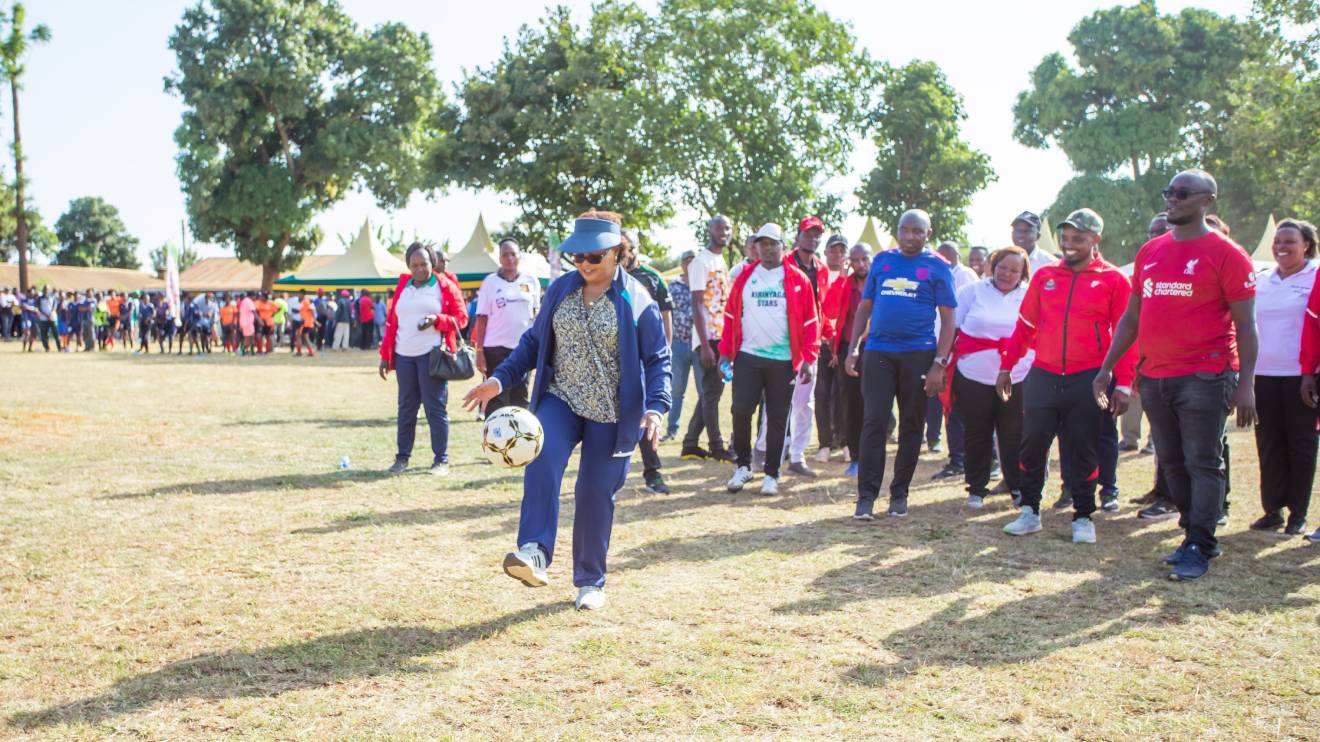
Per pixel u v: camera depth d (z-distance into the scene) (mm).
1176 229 5668
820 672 3959
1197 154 59219
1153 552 6016
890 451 10625
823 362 9742
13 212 44281
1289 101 33125
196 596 4934
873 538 6348
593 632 4445
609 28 43250
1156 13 57406
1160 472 7078
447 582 5227
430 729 3422
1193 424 5555
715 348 9508
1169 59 55438
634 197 47750
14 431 11086
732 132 39094
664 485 8047
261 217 51281
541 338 4789
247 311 30328
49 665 3996
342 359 28656
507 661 4086
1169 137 55156
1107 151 55938
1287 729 3441
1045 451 6484
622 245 4773
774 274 7785
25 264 44406
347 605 4809
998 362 7332
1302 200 34344
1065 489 7500
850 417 9078
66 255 108000
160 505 7168
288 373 21906
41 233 65250
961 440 8969
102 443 10367
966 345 7434
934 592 5082
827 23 38562
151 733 3383
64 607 4742
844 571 5496
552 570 5500
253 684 3828
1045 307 6371
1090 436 6277
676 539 6281
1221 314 5496
